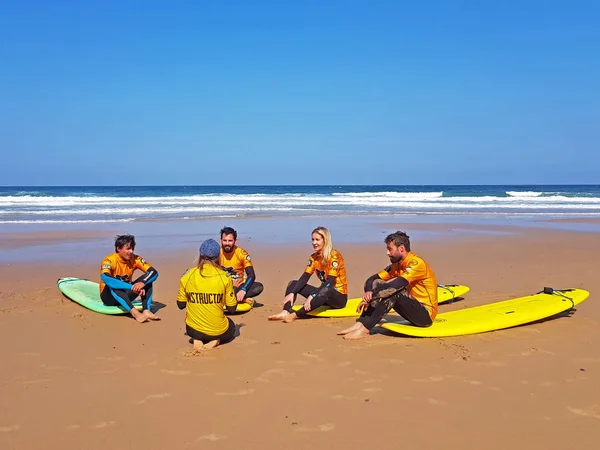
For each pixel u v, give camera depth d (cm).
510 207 3052
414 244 1364
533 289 820
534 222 2038
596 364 474
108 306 673
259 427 357
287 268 1037
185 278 523
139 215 2370
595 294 775
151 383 433
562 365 471
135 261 679
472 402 395
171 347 529
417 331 551
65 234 1597
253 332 585
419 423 362
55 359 491
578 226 1864
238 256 700
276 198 4028
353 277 945
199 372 457
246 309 688
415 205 3231
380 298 548
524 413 376
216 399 401
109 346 531
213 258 526
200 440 339
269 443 336
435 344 533
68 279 825
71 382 435
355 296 796
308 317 657
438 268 1018
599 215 2439
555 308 624
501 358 490
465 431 351
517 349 516
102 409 384
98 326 607
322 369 464
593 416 371
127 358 494
